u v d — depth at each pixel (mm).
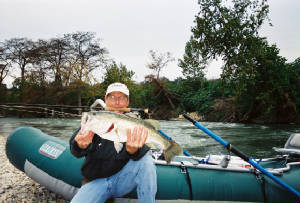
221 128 15383
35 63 33312
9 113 29344
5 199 3270
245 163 3998
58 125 15375
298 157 3887
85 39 34094
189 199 2926
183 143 8977
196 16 19562
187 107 31219
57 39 34000
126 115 2125
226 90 27531
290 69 21703
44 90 31234
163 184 2908
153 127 2213
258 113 22812
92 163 2248
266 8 18344
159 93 32219
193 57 37250
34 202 3223
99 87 31406
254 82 20219
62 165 3104
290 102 20391
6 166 4910
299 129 14688
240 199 2998
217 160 4062
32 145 3453
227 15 18688
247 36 18859
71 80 31234
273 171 3229
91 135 2037
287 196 3068
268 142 9266
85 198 2172
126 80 33000
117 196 2420
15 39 35656
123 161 2275
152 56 37062
